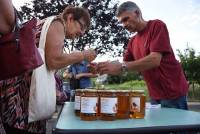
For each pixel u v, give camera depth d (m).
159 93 2.89
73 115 2.02
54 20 2.20
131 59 3.27
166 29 2.84
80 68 5.46
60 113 2.14
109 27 19.72
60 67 2.17
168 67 2.84
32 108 2.01
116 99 1.79
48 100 2.07
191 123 1.67
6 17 1.59
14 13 1.62
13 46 1.62
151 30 2.86
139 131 1.53
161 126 1.58
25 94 2.03
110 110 1.76
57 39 2.16
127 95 1.86
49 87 2.08
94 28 19.41
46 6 18.86
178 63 2.93
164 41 2.77
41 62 1.73
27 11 18.83
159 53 2.73
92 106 1.77
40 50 2.08
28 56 1.65
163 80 2.84
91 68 2.45
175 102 2.87
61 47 2.18
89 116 1.76
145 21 2.95
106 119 1.76
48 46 2.13
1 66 1.66
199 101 17.11
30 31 1.68
